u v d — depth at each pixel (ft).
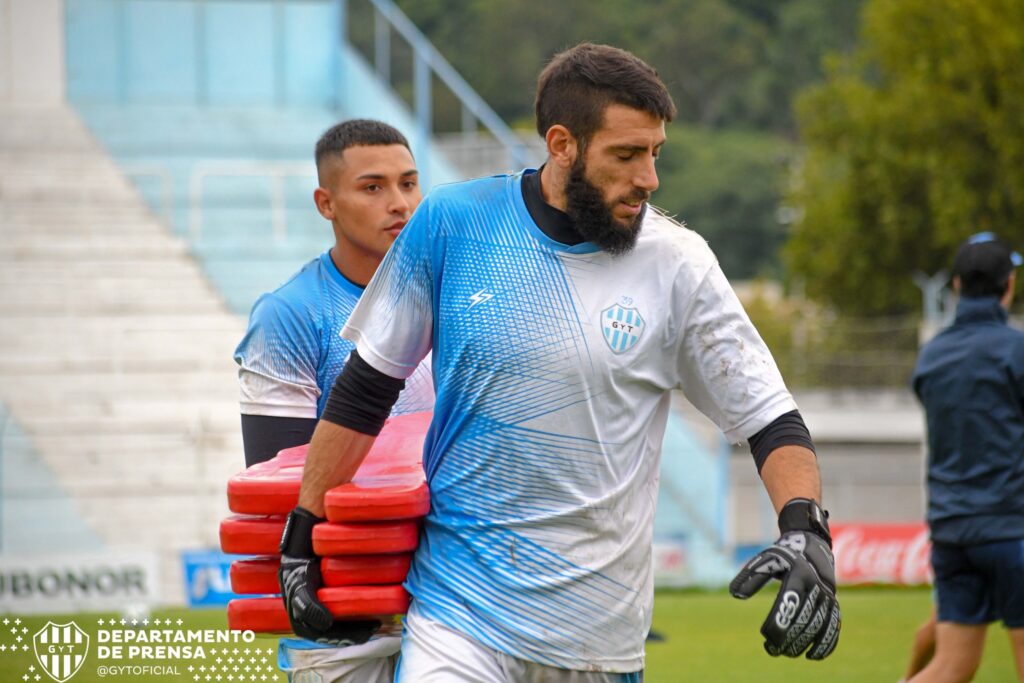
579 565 21.65
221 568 72.79
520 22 398.83
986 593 37.24
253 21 146.30
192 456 88.58
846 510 139.03
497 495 21.81
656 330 21.61
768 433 21.71
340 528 22.18
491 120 125.70
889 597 78.02
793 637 19.89
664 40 437.17
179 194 132.77
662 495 98.58
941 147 213.25
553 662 21.66
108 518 85.35
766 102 441.27
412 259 22.33
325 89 147.64
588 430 21.50
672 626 64.59
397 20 139.64
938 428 37.50
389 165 27.43
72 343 106.52
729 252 400.47
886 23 225.97
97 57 143.95
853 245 224.12
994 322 37.42
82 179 131.75
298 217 131.23
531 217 21.79
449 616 22.06
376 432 22.84
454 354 21.98
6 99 142.20
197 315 113.39
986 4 211.20
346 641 23.62
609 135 20.59
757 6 468.75
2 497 85.05
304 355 27.09
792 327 174.50
